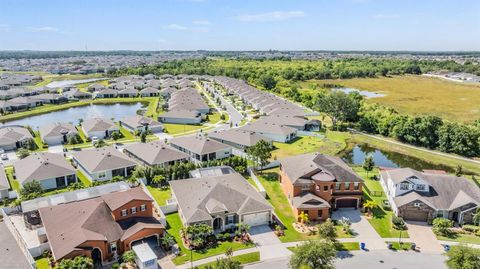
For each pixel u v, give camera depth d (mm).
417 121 114125
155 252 50656
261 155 79625
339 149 104438
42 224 56594
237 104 167750
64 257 44812
